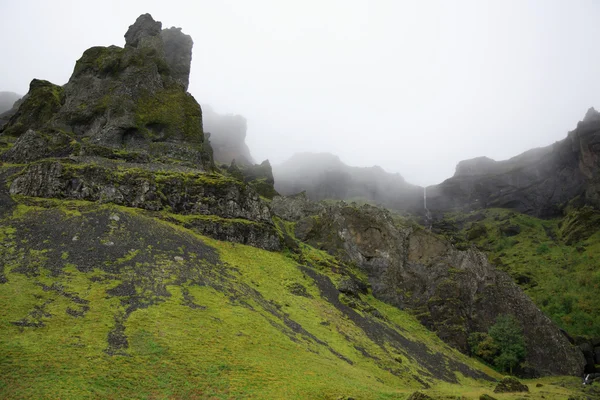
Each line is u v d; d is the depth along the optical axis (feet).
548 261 540.93
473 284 365.20
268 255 287.07
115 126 356.79
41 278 175.52
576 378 306.14
